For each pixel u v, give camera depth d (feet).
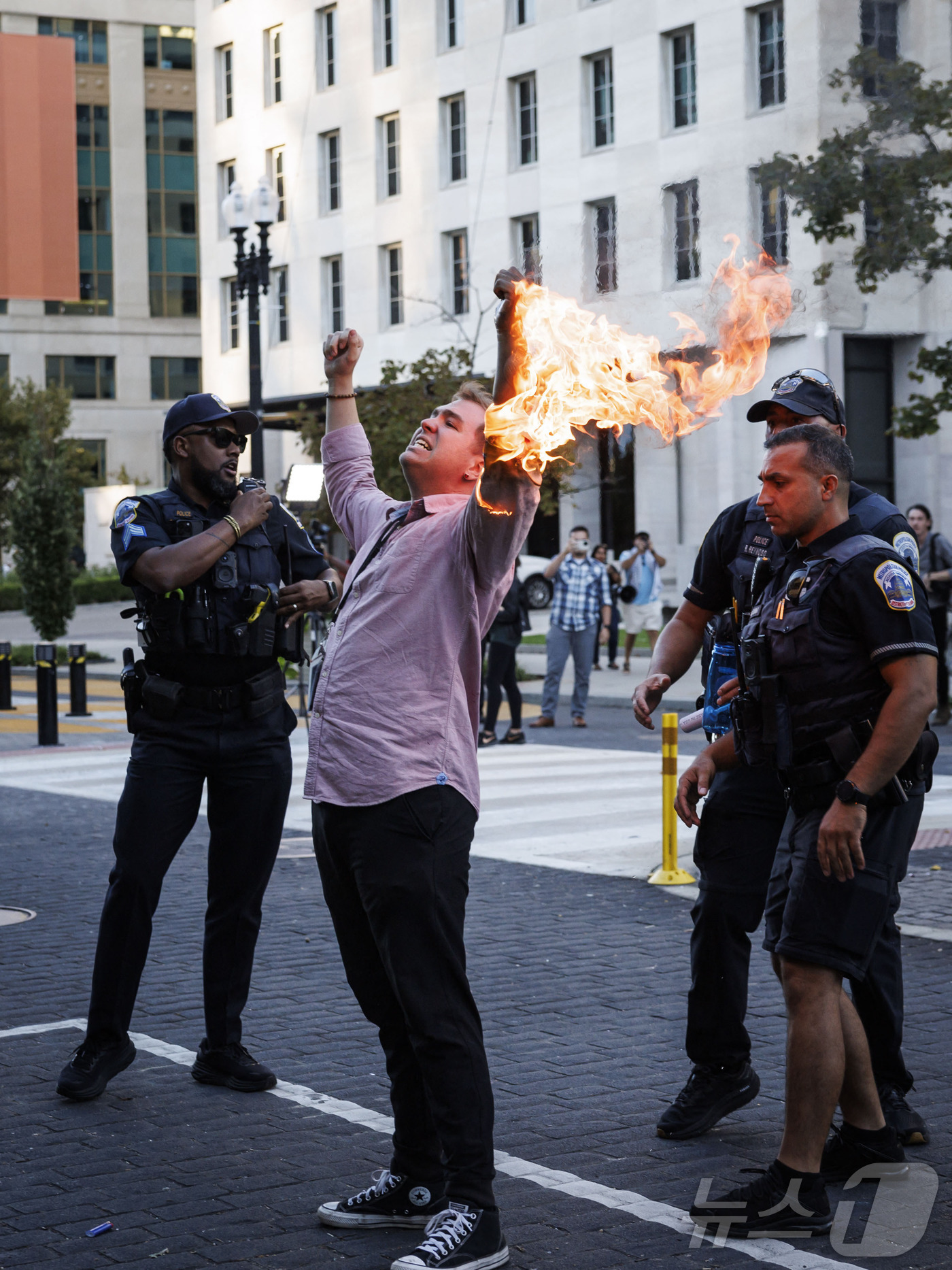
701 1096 14.93
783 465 12.85
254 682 16.60
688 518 91.20
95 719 60.95
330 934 23.73
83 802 38.86
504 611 49.65
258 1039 18.29
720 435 83.82
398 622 12.55
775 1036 17.98
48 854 31.32
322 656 13.21
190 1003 19.93
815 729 12.75
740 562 14.76
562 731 54.19
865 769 12.33
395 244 136.15
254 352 78.48
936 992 19.71
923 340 50.03
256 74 151.02
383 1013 13.02
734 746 14.17
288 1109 15.81
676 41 62.18
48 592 95.30
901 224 42.01
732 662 15.33
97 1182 13.85
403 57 132.67
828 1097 12.50
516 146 118.83
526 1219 12.87
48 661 51.11
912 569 12.78
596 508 103.19
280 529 17.13
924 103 39.22
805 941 12.48
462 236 128.26
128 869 16.28
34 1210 13.20
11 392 189.47
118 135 226.99
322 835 12.75
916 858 29.12
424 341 130.52
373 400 74.74
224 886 16.67
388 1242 12.60
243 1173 14.07
